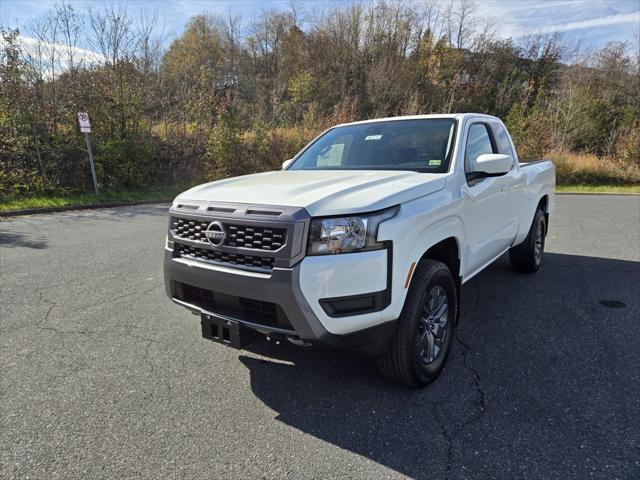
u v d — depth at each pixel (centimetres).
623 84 3741
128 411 267
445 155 342
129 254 668
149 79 1625
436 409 266
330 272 231
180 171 1666
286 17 4362
